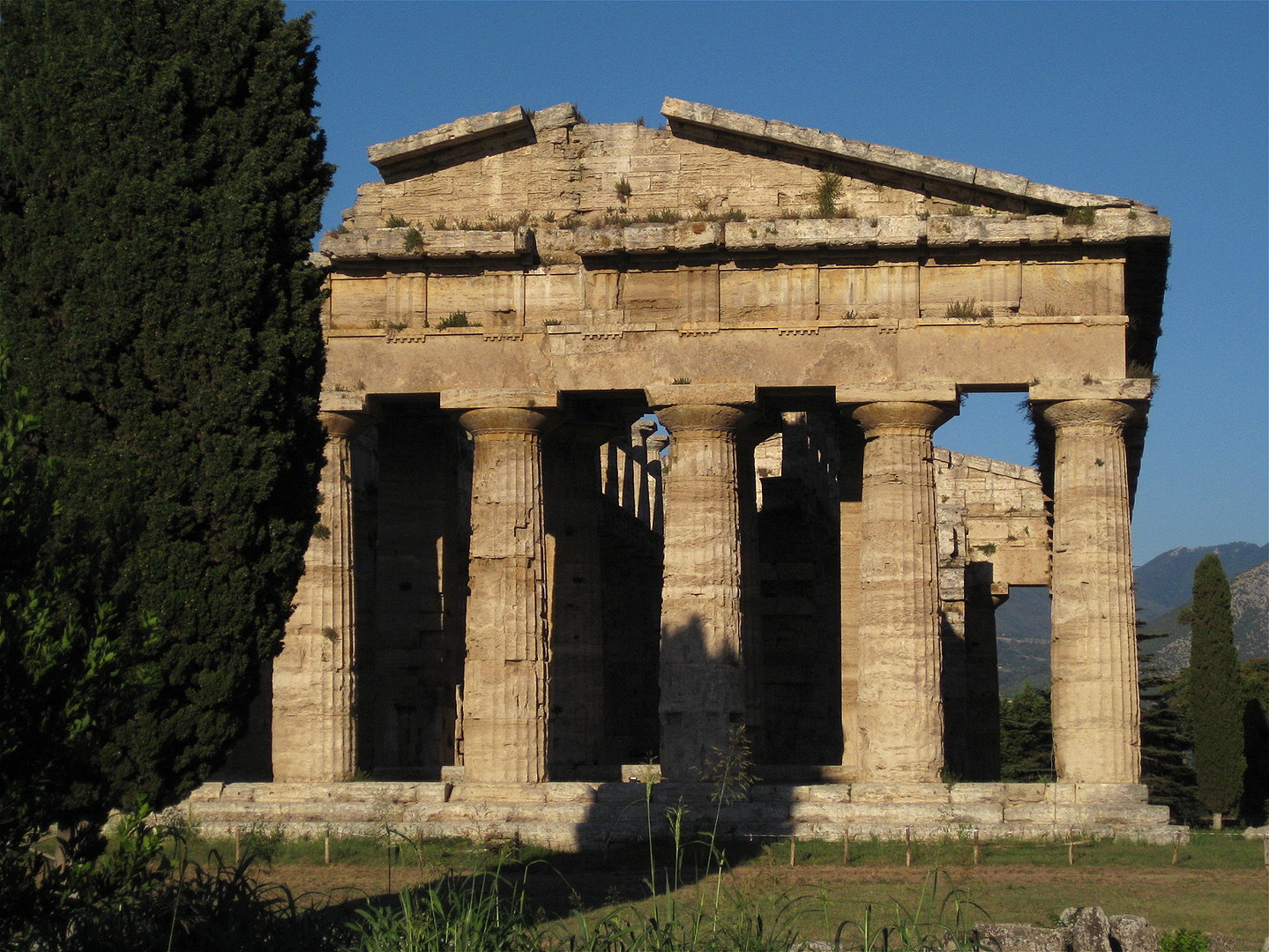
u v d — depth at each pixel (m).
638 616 60.06
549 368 38.97
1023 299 37.84
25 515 16.75
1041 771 82.44
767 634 52.31
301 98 25.17
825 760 51.53
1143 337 43.81
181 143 23.08
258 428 22.72
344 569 39.72
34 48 23.25
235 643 22.34
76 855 18.72
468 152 40.31
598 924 20.14
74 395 22.05
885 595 37.28
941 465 60.25
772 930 22.03
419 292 39.78
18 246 22.36
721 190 39.28
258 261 22.97
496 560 38.53
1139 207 37.25
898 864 32.16
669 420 38.62
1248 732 64.25
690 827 35.69
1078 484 37.28
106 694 17.38
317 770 38.88
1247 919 25.75
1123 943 21.47
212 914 20.23
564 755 42.34
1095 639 36.75
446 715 43.62
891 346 37.91
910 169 38.06
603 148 39.88
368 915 20.11
